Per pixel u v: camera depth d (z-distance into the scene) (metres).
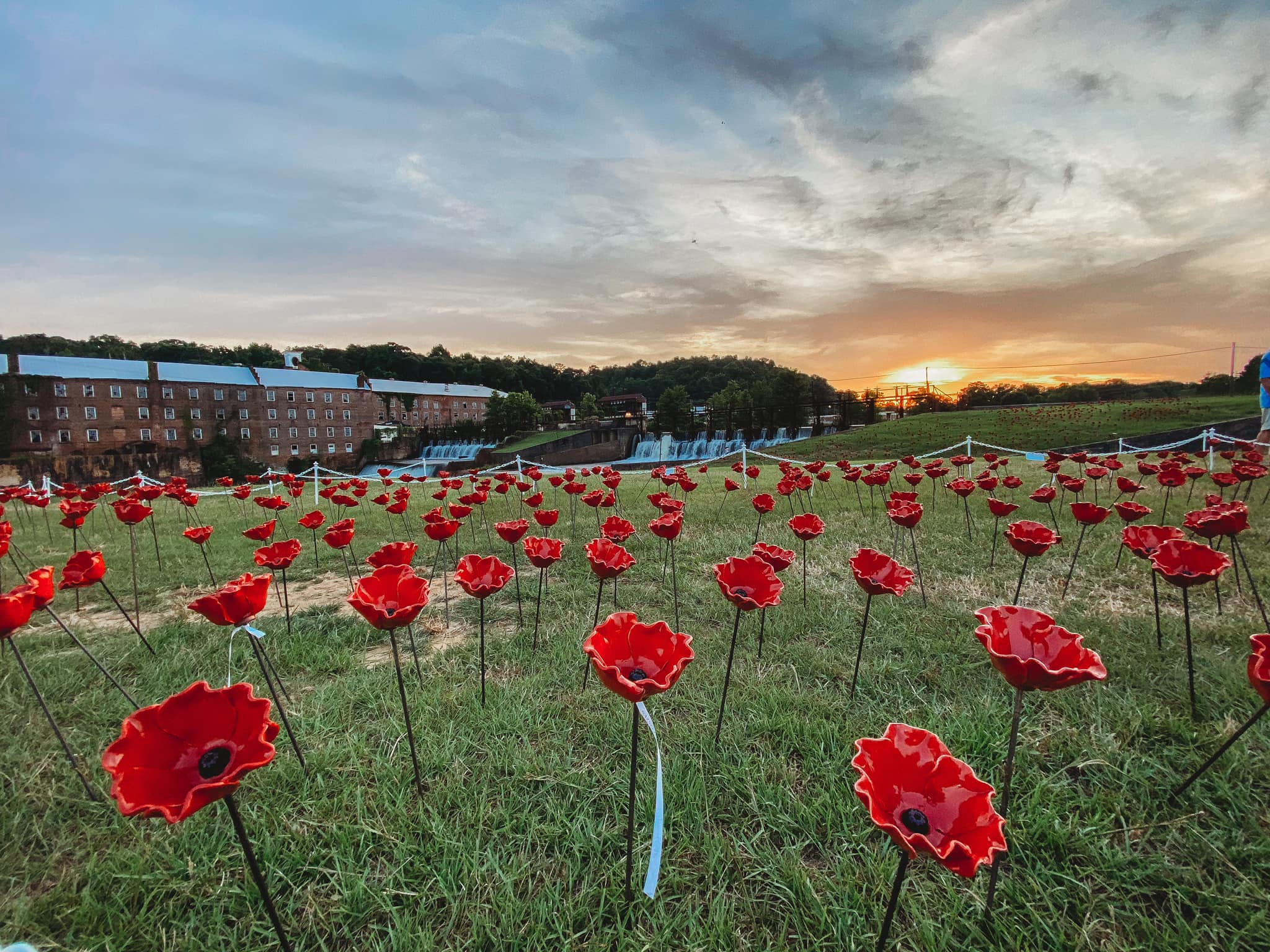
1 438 48.84
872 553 2.66
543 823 2.03
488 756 2.41
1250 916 1.59
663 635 1.65
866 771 1.17
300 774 2.31
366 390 71.25
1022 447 25.47
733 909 1.67
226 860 1.88
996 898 1.68
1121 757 2.24
